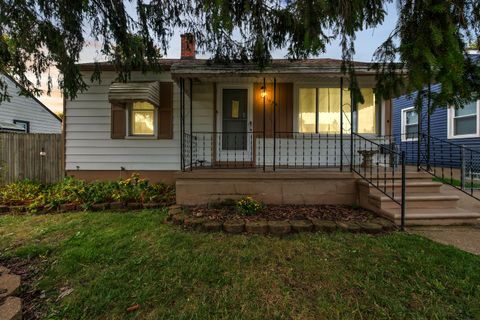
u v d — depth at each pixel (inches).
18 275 103.9
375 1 104.6
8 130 436.8
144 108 279.6
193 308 84.0
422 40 91.5
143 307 85.0
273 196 198.2
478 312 79.9
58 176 292.2
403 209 149.4
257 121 270.1
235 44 185.2
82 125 275.3
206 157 272.1
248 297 88.9
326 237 134.3
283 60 244.5
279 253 118.0
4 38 165.3
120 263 111.9
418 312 80.8
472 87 98.5
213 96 270.4
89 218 175.8
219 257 115.0
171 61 282.2
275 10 129.3
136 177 238.1
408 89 103.3
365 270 102.7
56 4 153.6
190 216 164.6
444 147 381.7
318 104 266.8
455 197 170.1
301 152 268.1
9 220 174.9
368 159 240.1
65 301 88.7
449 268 102.4
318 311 82.1
